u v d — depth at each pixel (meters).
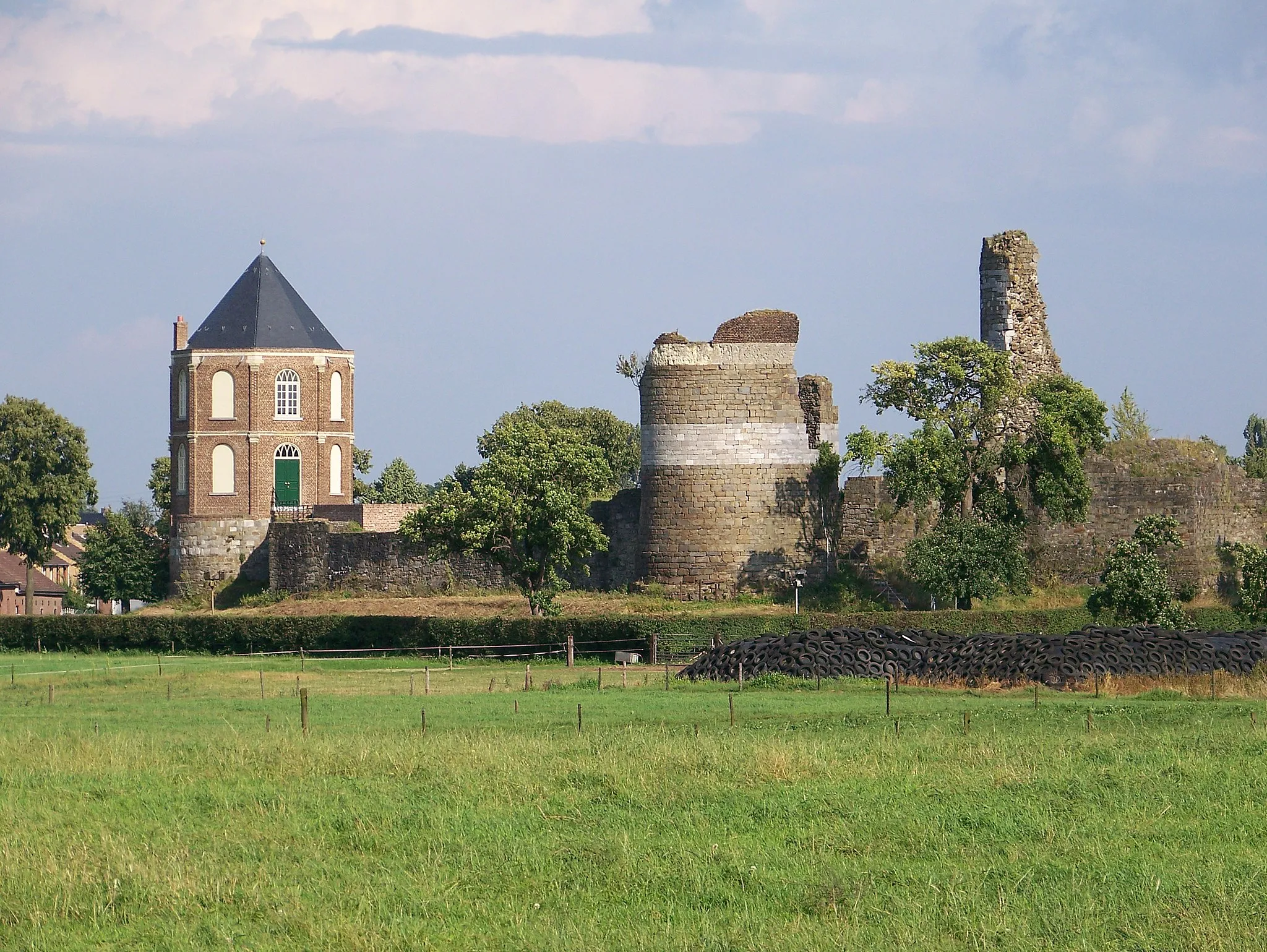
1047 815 56.22
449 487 180.62
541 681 107.25
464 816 56.75
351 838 54.22
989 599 131.25
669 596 138.00
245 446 182.00
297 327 185.00
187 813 57.91
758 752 65.44
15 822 56.25
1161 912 45.84
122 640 144.62
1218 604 134.75
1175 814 56.62
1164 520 126.38
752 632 124.19
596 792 60.16
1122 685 95.62
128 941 45.25
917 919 45.59
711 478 137.50
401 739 71.56
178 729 81.06
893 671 103.31
